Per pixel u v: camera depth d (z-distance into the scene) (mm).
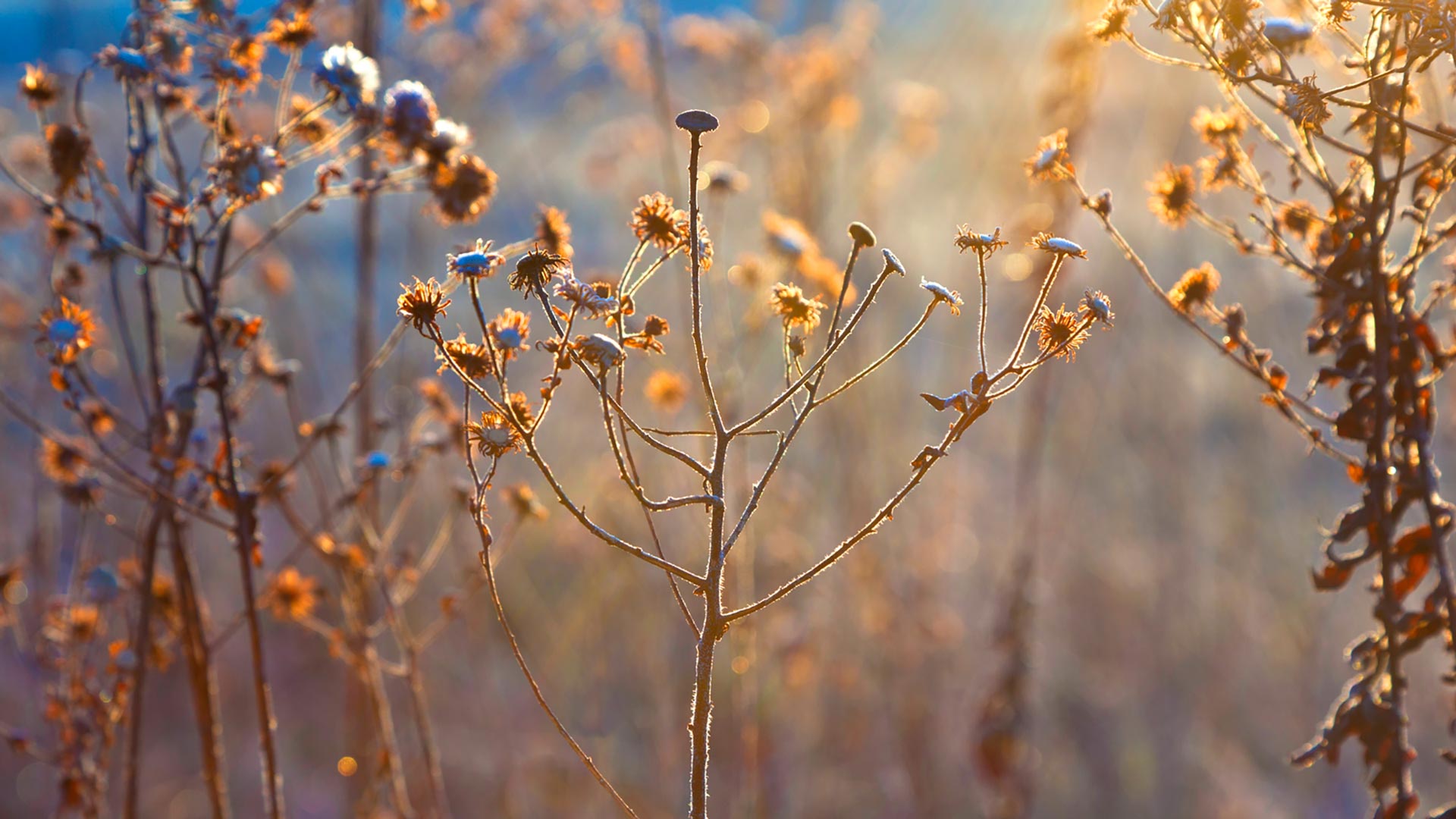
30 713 3613
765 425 4930
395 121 2076
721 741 4164
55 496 3430
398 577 2611
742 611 1366
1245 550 5586
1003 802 4164
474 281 1380
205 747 2307
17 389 3535
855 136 5113
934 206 6371
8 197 3582
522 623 4996
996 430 6062
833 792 4566
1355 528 1810
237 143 2000
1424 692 4945
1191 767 5203
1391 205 1735
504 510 4770
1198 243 5707
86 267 3076
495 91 5250
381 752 2475
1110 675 5512
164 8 2115
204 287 2057
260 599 2441
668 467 4543
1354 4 1590
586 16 4918
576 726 4656
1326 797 5074
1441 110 1990
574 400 5301
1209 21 1757
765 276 3133
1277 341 5512
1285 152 1890
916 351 6266
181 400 2129
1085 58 3682
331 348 5449
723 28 4906
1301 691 5309
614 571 4559
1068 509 5375
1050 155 1980
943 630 4848
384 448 3408
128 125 2145
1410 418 1806
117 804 3305
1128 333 5836
